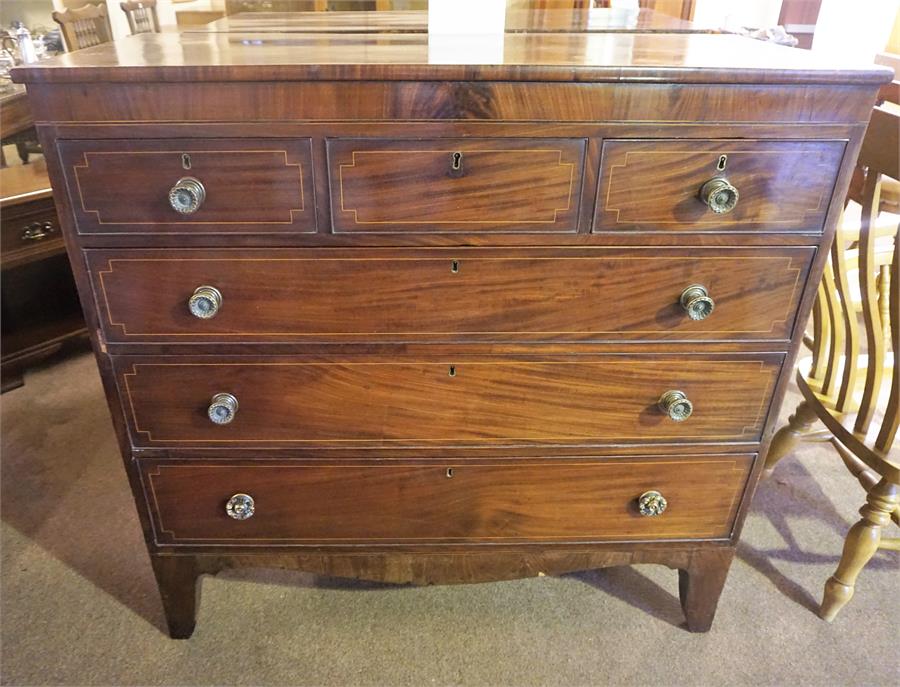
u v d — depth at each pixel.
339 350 1.01
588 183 0.90
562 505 1.17
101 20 3.19
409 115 0.85
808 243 0.96
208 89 0.82
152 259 0.93
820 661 1.28
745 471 1.15
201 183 0.88
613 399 1.08
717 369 1.06
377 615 1.37
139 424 1.07
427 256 0.94
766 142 0.89
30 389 2.13
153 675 1.24
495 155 0.88
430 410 1.07
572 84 0.84
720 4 2.21
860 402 1.33
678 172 0.90
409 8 2.48
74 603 1.38
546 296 0.98
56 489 1.71
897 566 1.50
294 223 0.91
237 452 1.10
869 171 1.10
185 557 1.21
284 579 1.45
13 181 2.05
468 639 1.32
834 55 1.02
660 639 1.33
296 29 1.36
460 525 1.19
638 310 1.00
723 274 0.98
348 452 1.10
